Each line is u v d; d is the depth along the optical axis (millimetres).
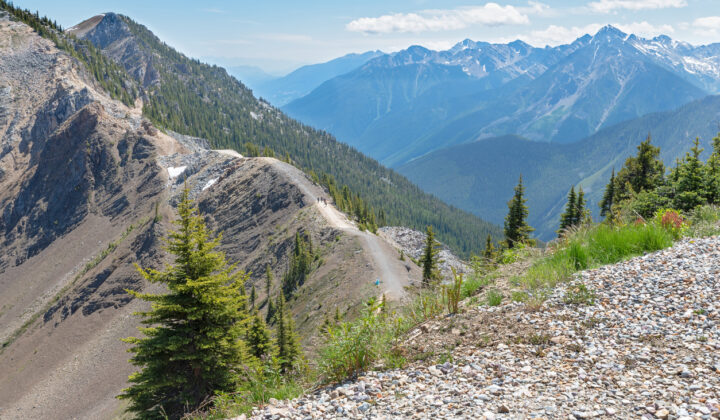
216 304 19422
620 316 7801
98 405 85688
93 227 174125
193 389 18688
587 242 12477
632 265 10039
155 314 19344
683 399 5230
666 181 34875
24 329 129875
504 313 8695
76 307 126875
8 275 168875
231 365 19375
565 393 5684
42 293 148750
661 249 11164
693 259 9703
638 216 14328
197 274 20031
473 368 6809
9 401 99938
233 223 147750
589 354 6734
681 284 8570
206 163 189750
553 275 10234
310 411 6422
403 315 9969
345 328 8203
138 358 18938
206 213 158000
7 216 191250
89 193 188375
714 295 7828
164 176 184375
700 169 30812
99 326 117188
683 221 13820
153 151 199625
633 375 5988
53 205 187875
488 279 11477
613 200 60312
